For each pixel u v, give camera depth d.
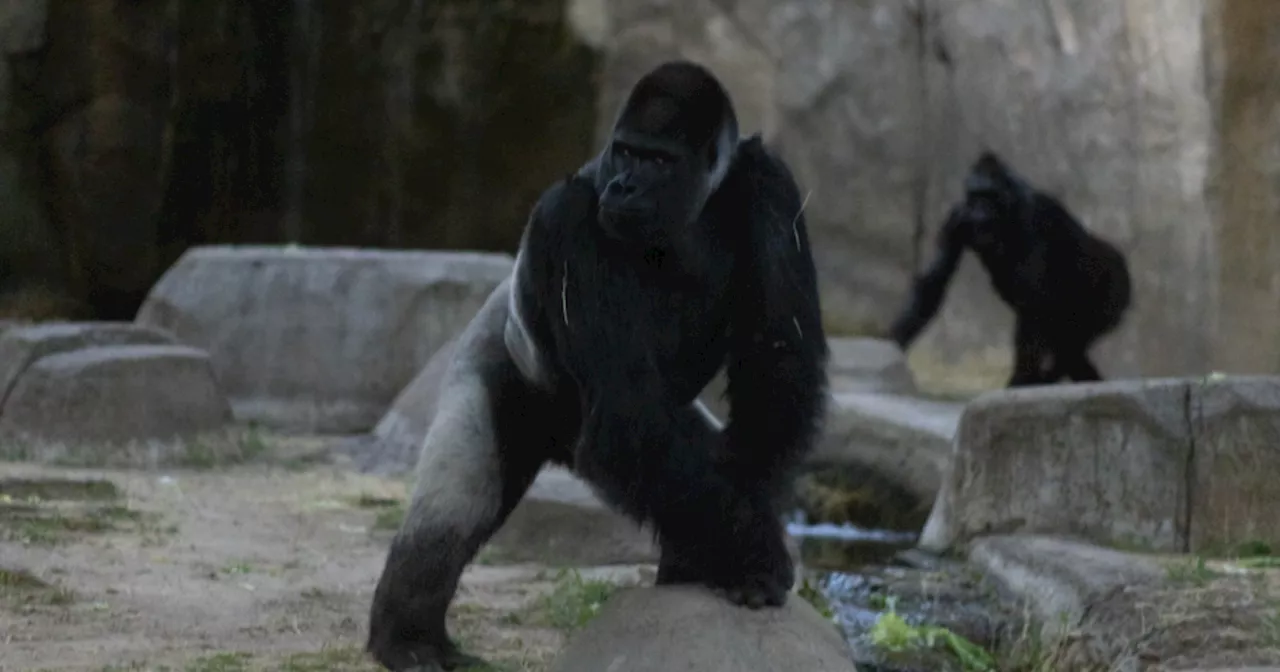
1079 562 10.06
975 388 23.52
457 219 27.98
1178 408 11.52
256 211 28.23
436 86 27.56
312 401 18.62
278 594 9.88
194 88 26.86
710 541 6.32
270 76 28.14
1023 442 12.00
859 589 10.99
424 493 7.25
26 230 25.39
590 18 26.94
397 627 7.35
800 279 6.53
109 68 25.77
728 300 6.68
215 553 11.20
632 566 11.28
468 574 10.88
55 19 25.22
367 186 28.23
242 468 15.54
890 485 14.51
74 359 15.75
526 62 27.25
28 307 25.14
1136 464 11.56
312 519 12.92
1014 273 19.47
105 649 7.95
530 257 6.43
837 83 26.62
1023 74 24.75
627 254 6.35
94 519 12.01
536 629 9.04
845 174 26.62
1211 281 19.94
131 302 26.86
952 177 26.33
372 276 19.06
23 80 25.17
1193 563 10.05
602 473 6.20
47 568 10.09
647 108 6.17
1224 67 19.75
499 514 7.40
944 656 9.20
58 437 15.34
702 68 6.30
